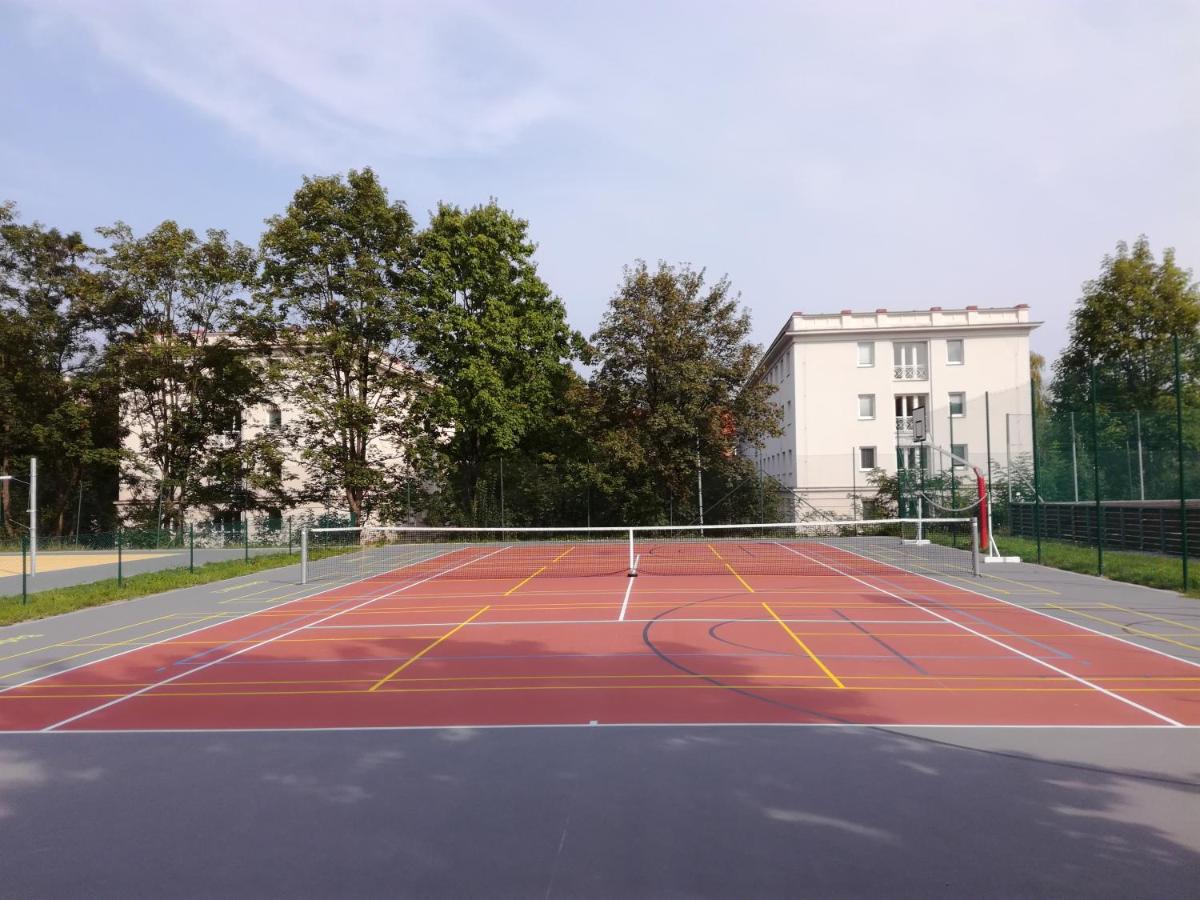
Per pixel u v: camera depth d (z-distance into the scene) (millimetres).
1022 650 11188
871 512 36656
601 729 7609
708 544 33656
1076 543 25516
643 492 36625
